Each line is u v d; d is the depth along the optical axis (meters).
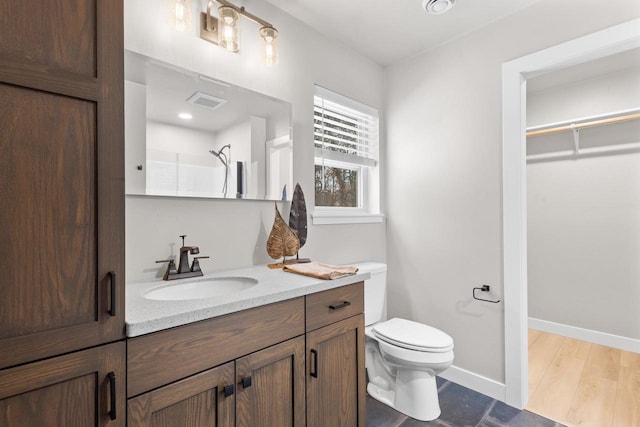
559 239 2.89
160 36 1.40
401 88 2.48
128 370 0.84
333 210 2.31
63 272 0.76
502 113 1.93
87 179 0.79
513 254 1.87
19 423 0.70
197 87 1.50
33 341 0.72
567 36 1.69
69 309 0.77
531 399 1.94
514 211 1.87
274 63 1.71
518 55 1.87
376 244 2.50
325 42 2.13
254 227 1.73
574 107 2.79
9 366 0.69
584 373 2.23
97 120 0.81
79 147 0.78
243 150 1.66
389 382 2.04
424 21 1.98
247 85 1.70
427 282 2.32
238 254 1.66
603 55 1.64
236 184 1.63
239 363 1.05
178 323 0.92
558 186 2.88
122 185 0.85
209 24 1.55
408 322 2.02
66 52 0.77
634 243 2.53
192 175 1.48
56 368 0.75
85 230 0.79
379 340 1.86
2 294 0.68
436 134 2.27
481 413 1.81
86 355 0.78
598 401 1.91
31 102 0.72
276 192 1.79
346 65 2.28
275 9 1.84
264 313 1.13
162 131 1.40
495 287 1.97
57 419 0.74
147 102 1.36
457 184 2.15
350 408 1.46
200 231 1.53
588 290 2.74
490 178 1.99
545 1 1.77
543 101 2.95
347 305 1.45
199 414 0.96
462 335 2.13
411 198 2.41
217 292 1.44
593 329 2.72
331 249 2.16
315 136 2.13
